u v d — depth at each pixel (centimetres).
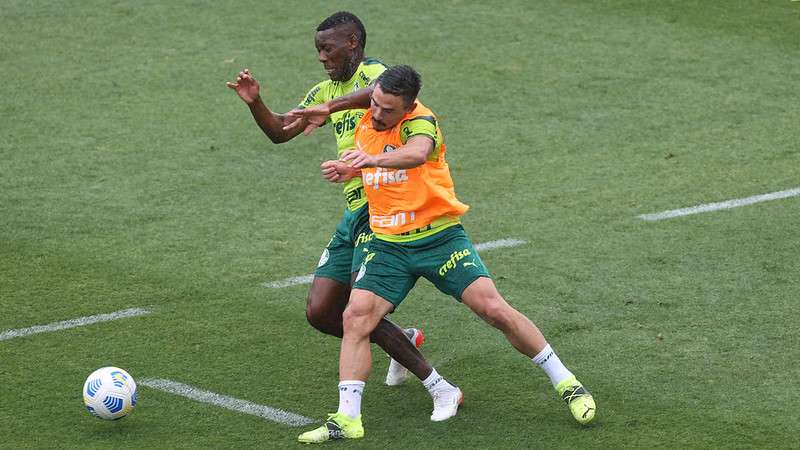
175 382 2628
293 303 3109
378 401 2542
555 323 2945
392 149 2345
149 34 5697
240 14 5953
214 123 4672
